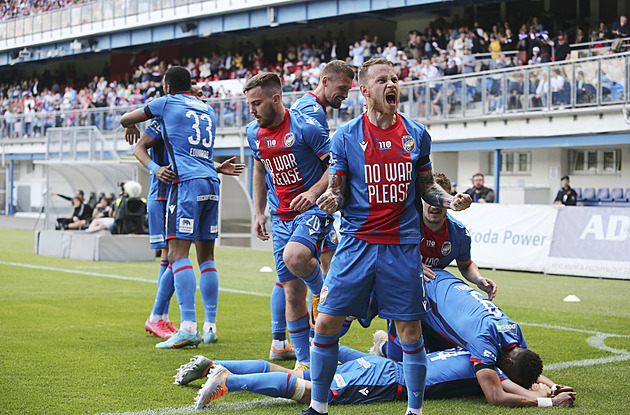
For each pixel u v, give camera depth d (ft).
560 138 65.36
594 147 76.13
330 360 14.43
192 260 54.39
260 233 20.98
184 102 23.20
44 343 22.43
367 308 14.61
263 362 16.51
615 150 74.84
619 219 46.34
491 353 16.53
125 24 126.82
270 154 19.43
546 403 16.39
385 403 16.30
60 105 132.05
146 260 53.16
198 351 21.83
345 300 14.25
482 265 51.98
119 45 130.41
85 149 72.59
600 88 61.36
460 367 17.07
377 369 16.49
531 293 38.42
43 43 142.10
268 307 31.63
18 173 141.49
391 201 14.17
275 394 15.93
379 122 14.26
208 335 23.34
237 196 70.69
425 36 91.56
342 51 98.99
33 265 48.21
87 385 17.44
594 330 27.07
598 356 22.16
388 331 17.92
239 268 49.32
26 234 82.69
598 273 46.42
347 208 14.51
